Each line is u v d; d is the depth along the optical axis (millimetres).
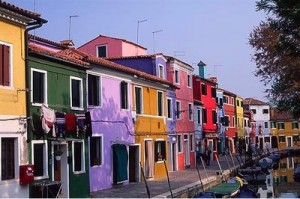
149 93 27344
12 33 14938
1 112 14164
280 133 86438
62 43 21031
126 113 23859
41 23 15734
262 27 27703
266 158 43438
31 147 15531
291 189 26438
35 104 15977
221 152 51688
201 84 43750
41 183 15609
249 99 88125
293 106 23531
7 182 14117
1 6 13867
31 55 16031
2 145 14250
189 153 36125
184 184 23188
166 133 29844
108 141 21797
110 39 33281
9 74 14727
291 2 15789
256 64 28047
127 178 23500
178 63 34000
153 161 27000
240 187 22734
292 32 17453
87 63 19547
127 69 23359
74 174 18266
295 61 24844
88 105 20281
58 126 16984
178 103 34000
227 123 52781
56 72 17609
